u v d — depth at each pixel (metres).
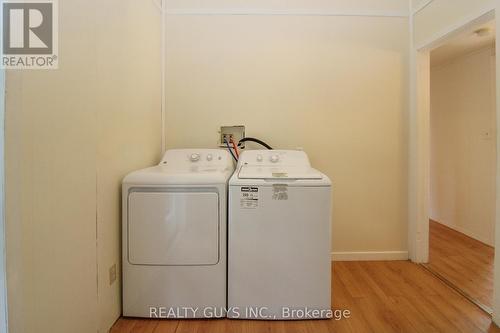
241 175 1.59
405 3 2.25
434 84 3.52
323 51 2.24
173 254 1.52
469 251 2.52
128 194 1.51
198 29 2.23
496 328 1.45
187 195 1.51
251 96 2.25
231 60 2.24
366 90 2.26
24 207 0.89
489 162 2.73
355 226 2.30
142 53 1.85
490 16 1.55
